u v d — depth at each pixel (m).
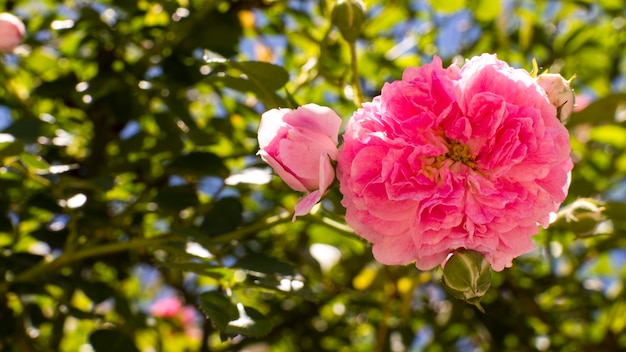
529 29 0.67
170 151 0.56
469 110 0.39
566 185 0.41
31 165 0.48
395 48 0.65
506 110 0.39
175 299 0.78
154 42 0.58
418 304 0.68
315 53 0.63
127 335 0.51
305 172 0.39
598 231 0.47
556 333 0.64
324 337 0.67
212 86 0.57
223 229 0.50
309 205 0.39
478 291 0.39
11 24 0.52
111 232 0.55
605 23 0.72
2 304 0.53
